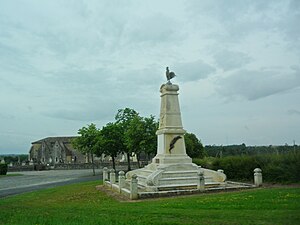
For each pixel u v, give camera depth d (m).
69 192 24.12
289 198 13.80
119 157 86.31
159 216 10.68
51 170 72.25
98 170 65.50
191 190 19.38
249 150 36.84
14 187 32.66
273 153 27.52
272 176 24.95
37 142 104.38
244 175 27.59
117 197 19.62
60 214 11.89
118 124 50.31
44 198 21.28
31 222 9.94
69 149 95.31
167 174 22.02
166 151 23.91
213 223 8.96
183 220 9.65
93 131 51.56
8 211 13.52
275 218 9.25
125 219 10.16
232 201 13.84
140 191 20.27
